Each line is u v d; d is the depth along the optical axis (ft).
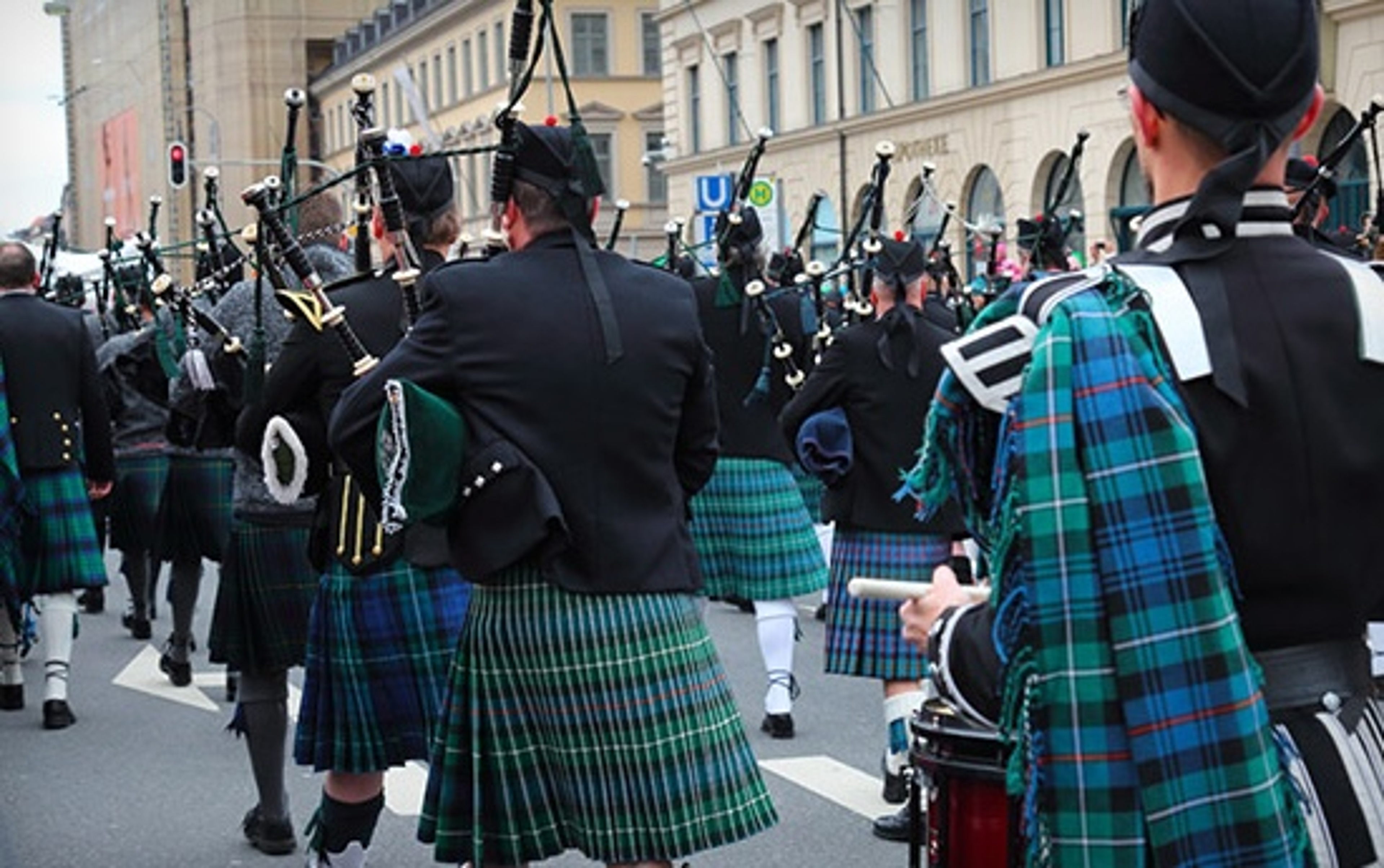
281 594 16.42
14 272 23.36
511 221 11.32
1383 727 6.89
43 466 23.06
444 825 11.04
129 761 21.43
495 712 10.88
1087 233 84.43
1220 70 6.72
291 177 16.21
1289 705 6.72
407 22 184.14
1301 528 6.61
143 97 302.04
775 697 21.99
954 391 6.84
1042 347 6.57
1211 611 6.42
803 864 16.99
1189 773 6.38
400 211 13.24
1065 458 6.48
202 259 24.00
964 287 38.11
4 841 17.98
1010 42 89.71
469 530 10.70
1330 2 66.33
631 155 163.63
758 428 22.25
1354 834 6.59
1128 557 6.42
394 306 13.87
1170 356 6.59
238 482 16.46
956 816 9.73
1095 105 83.56
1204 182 6.72
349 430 10.98
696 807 10.78
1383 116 63.16
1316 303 6.71
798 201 111.04
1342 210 66.49
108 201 328.08
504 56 152.46
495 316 10.78
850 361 18.83
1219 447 6.56
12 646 24.58
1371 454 6.67
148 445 30.09
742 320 22.45
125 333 29.96
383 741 14.10
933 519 18.76
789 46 111.34
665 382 11.00
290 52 257.34
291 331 13.94
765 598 22.08
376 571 14.07
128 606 34.68
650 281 11.23
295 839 17.60
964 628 7.07
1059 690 6.44
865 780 19.90
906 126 99.55
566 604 10.68
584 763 10.76
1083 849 6.41
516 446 10.65
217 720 23.77
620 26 163.02
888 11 101.04
